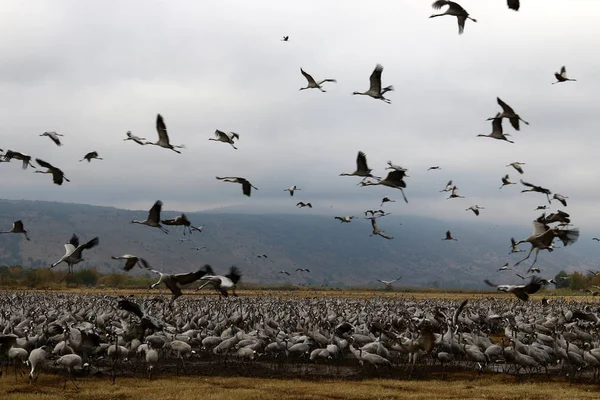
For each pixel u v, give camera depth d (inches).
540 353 1438.2
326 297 4453.7
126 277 6171.3
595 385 1350.9
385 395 1228.5
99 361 1568.7
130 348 1539.1
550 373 1480.1
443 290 6594.5
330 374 1465.3
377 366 1529.3
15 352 1359.5
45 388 1272.1
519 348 1453.0
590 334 1851.6
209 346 1663.4
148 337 1542.8
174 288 949.8
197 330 1797.5
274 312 2385.6
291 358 1644.9
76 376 1401.3
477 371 1494.8
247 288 6274.6
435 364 1571.1
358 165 1342.3
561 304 2891.2
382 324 1903.3
